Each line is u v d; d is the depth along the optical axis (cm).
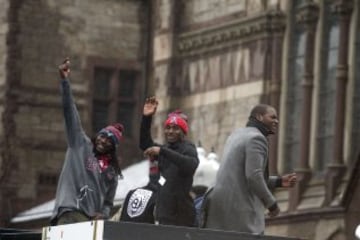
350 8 7469
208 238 3117
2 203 9106
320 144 7588
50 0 9325
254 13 8125
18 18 9231
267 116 3519
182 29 8794
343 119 7400
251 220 3434
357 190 6862
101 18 9456
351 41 7450
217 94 8406
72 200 3706
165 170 3566
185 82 8706
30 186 9188
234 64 8269
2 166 9119
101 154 3784
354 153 7375
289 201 7569
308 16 7694
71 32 9369
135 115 9481
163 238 3080
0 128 9156
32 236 3438
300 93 7800
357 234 3052
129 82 9519
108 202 3797
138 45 9525
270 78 7975
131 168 8369
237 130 3512
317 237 7219
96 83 9438
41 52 9288
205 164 5675
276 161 7819
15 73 9194
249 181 3416
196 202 3844
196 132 8562
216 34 8431
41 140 9231
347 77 7431
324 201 7294
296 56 7869
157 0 9188
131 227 3059
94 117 9406
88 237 3086
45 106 9269
